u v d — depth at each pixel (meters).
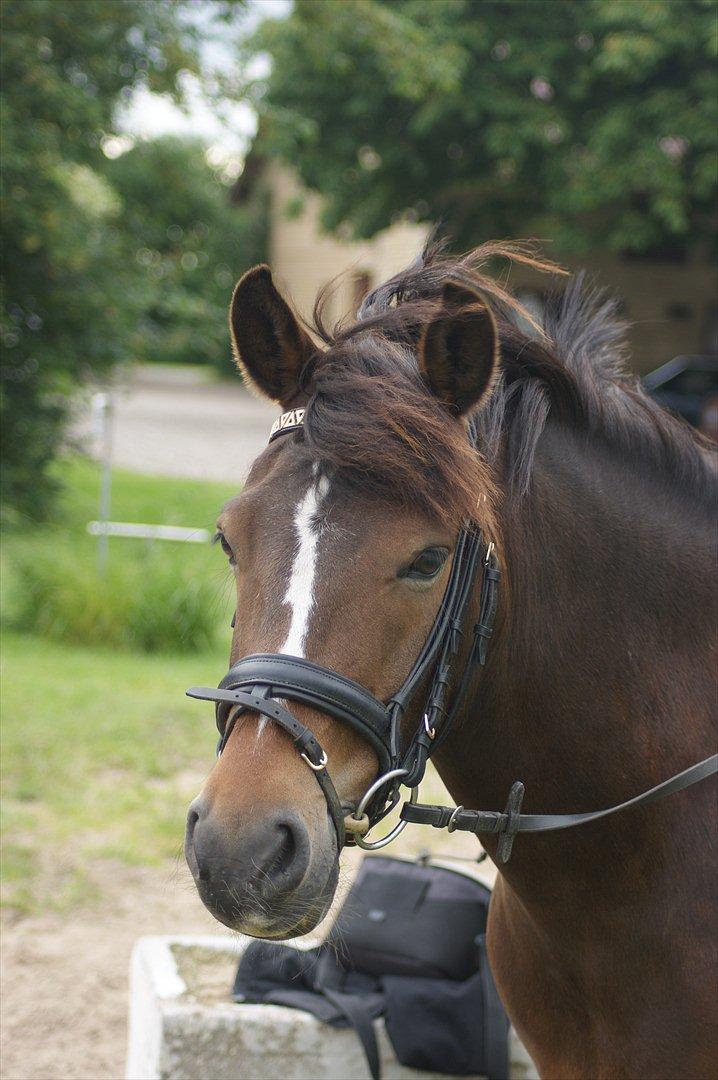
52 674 6.83
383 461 1.51
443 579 1.57
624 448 1.92
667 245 15.98
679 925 1.78
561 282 2.17
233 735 1.48
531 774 1.81
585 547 1.81
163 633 7.88
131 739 5.77
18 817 4.82
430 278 1.84
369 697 1.49
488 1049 2.52
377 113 14.15
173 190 10.05
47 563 8.46
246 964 2.73
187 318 10.12
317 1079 2.53
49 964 3.82
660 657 1.84
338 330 1.79
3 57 7.88
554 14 13.31
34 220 8.48
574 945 1.85
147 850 4.65
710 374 13.52
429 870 2.91
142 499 12.45
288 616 1.49
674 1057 1.79
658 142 12.88
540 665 1.77
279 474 1.58
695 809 1.80
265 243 28.17
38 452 9.57
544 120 13.16
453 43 12.72
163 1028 2.49
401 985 2.62
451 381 1.64
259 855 1.38
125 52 8.48
